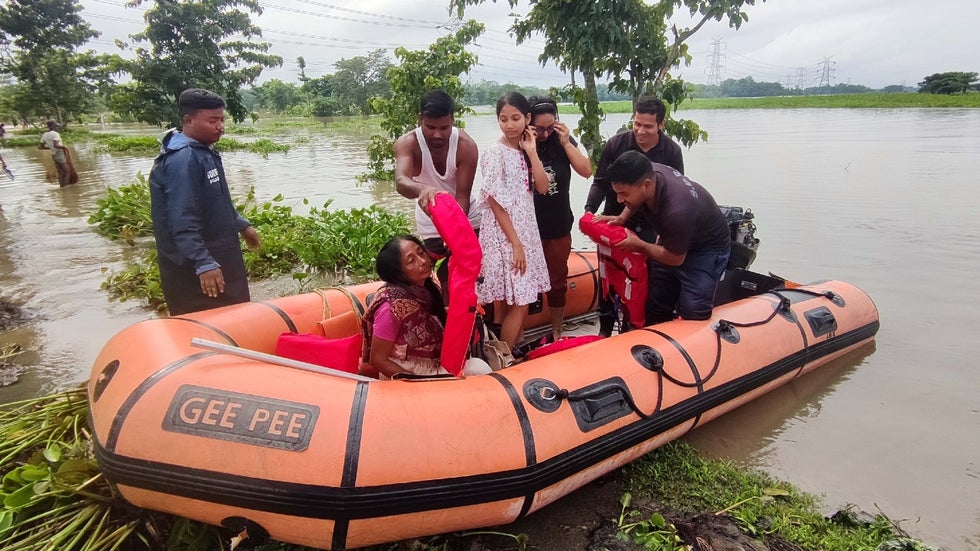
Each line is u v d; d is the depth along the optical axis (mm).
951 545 2703
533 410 2701
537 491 2629
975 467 3248
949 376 4188
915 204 9008
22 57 35938
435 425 2496
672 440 3408
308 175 15070
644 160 3359
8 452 3121
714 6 6809
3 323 5266
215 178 3604
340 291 4113
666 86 7707
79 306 5727
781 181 11211
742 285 4605
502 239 3467
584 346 3312
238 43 27078
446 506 2467
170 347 2781
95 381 2795
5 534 2623
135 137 28375
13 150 25703
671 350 3391
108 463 2418
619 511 2961
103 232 8758
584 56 6922
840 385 4145
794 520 2834
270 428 2387
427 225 3867
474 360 3193
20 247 7992
